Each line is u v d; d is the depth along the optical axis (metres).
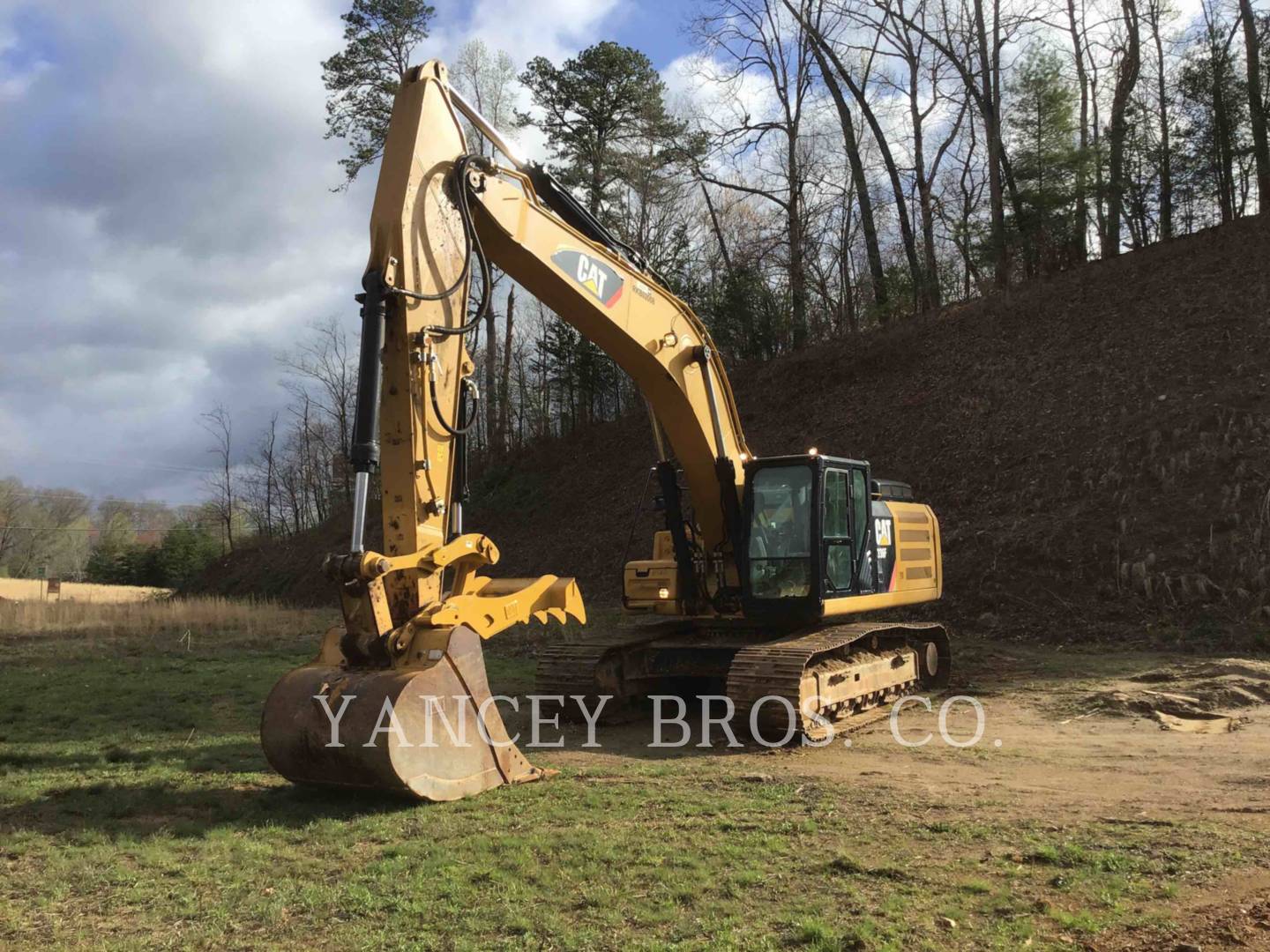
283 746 6.71
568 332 36.59
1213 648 14.62
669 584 11.01
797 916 4.63
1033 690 12.05
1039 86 29.47
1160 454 19.09
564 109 35.44
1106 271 26.44
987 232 30.88
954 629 17.27
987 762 8.24
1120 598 16.56
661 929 4.52
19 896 5.11
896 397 26.23
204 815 6.71
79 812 6.89
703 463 10.61
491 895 4.99
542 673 10.34
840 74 33.62
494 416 38.72
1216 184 29.27
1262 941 4.17
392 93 33.69
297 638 21.34
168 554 58.94
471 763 7.05
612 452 33.50
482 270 7.64
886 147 33.19
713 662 10.66
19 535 75.94
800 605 10.25
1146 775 7.62
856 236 38.12
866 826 6.12
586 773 7.84
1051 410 22.25
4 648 20.30
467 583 7.55
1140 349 22.56
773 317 33.59
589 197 34.69
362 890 5.05
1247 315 21.72
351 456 6.67
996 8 30.70
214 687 13.84
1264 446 18.06
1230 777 7.42
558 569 28.19
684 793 7.05
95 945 4.45
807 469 10.47
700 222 40.81
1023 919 4.50
